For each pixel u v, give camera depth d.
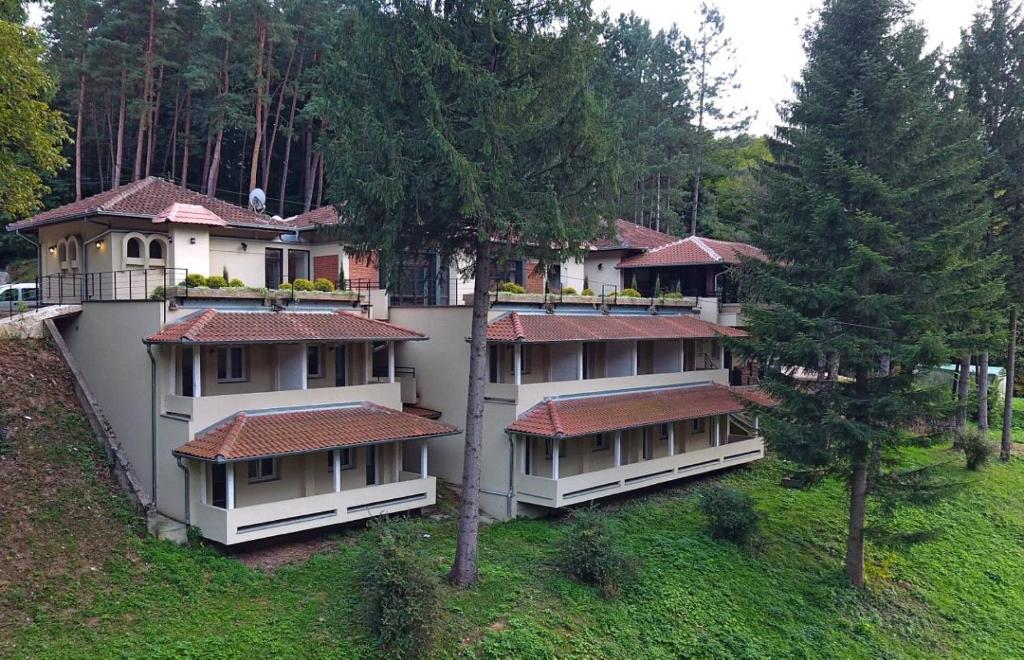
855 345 17.64
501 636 13.84
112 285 22.86
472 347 16.42
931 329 17.88
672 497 24.38
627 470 22.80
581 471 23.55
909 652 17.50
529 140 15.42
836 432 18.53
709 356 30.94
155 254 23.98
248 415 17.39
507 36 14.91
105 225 23.27
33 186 20.36
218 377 18.34
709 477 27.31
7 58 17.72
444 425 20.33
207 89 42.44
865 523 22.97
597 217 15.99
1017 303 28.73
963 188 18.53
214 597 14.23
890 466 20.19
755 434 29.05
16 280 41.81
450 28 14.94
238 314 18.05
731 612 16.97
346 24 15.55
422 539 18.03
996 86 28.83
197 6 41.34
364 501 18.31
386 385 20.70
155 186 25.59
